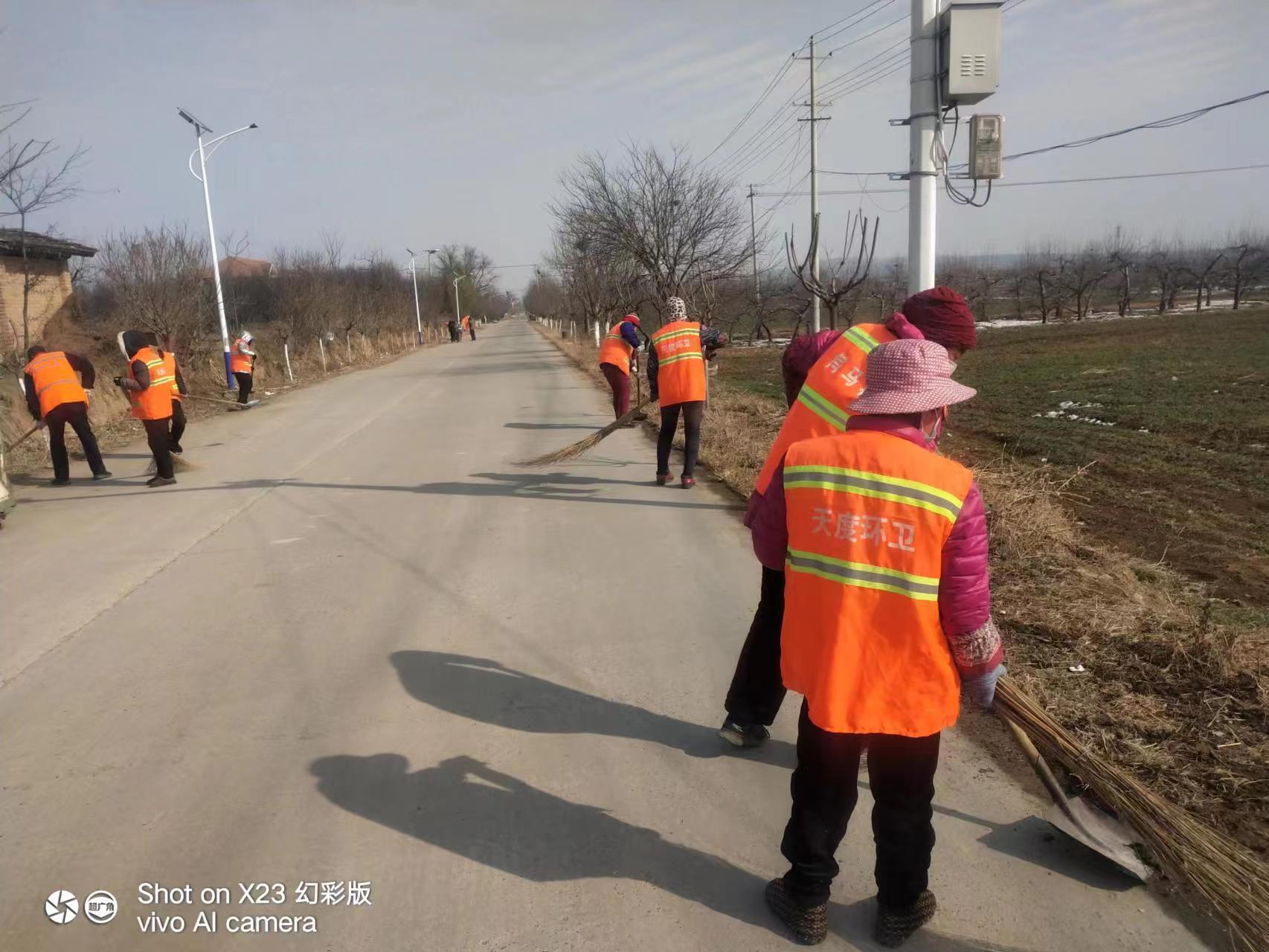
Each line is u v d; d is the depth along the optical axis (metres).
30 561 6.45
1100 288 53.78
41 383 9.41
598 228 20.48
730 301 23.23
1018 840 2.85
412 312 60.97
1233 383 14.46
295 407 17.19
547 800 3.17
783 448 3.28
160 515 7.84
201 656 4.55
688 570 5.69
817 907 2.44
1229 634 4.08
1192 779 3.06
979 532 2.18
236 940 2.53
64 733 3.76
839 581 2.24
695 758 3.43
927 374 2.27
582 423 13.13
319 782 3.33
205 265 21.25
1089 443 10.48
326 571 5.93
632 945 2.46
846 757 2.37
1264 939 2.14
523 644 4.57
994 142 5.77
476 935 2.52
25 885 2.78
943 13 5.58
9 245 19.52
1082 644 4.07
